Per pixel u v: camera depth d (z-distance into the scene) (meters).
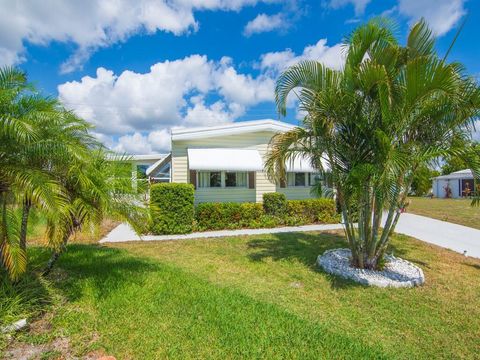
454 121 7.27
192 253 10.71
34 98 5.39
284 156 8.86
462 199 40.50
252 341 4.66
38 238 11.05
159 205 14.06
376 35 7.79
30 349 4.31
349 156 8.24
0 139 4.93
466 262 10.06
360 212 8.49
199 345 4.54
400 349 4.76
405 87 6.98
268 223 16.19
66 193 5.61
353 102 7.70
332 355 4.38
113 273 7.68
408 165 6.79
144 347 4.45
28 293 5.58
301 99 8.38
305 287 7.47
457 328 5.52
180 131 17.55
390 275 8.26
